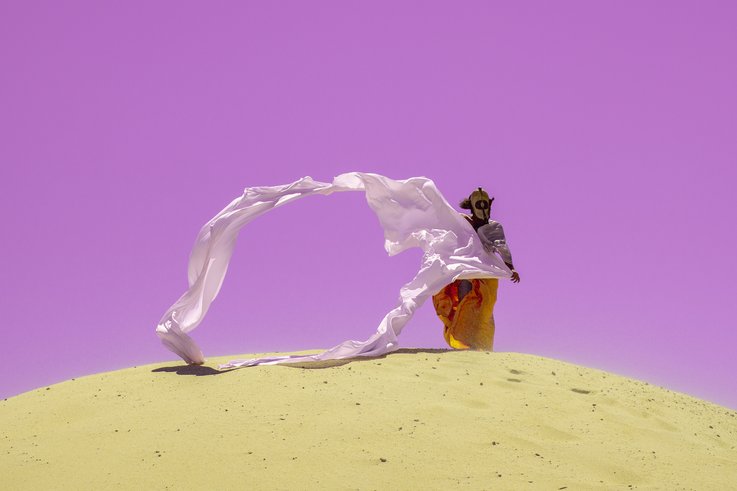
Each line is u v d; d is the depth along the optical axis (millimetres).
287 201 10836
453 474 6719
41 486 6855
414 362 9461
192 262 10391
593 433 7738
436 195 11141
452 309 11250
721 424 8891
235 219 10477
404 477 6645
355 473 6688
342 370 9109
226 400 8289
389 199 11422
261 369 9203
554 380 9211
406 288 10531
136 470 6930
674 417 8688
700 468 7270
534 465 6949
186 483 6664
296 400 8141
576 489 6559
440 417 7719
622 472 6996
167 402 8383
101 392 8977
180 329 9945
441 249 10945
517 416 7922
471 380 8844
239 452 7102
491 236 11180
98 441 7570
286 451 7082
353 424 7527
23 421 8445
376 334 10125
